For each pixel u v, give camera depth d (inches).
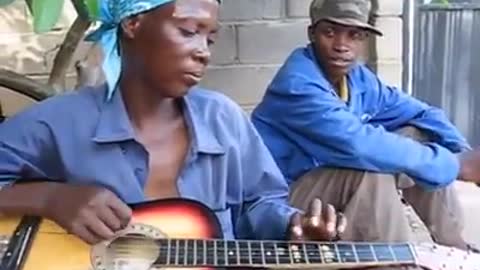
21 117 64.4
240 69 116.2
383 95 96.0
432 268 63.0
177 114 64.9
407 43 118.1
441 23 119.3
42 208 60.6
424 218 90.5
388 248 63.6
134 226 61.4
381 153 82.9
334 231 62.3
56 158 63.6
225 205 66.4
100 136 62.8
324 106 84.7
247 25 115.2
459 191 102.5
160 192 63.6
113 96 63.9
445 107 121.6
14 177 63.6
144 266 59.7
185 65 61.1
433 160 84.4
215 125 66.1
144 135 63.6
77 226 59.2
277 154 87.6
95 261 59.5
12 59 109.0
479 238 100.7
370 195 83.0
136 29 61.1
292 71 86.8
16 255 59.0
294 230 63.0
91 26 91.0
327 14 86.8
